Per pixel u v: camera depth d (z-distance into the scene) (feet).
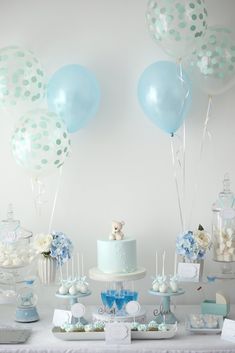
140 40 10.66
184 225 10.67
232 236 9.72
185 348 8.31
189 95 9.86
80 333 8.54
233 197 9.90
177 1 9.25
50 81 10.02
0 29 10.63
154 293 9.24
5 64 9.56
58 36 10.66
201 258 9.49
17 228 9.73
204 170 10.69
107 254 9.32
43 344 8.41
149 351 8.30
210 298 10.61
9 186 10.68
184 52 9.49
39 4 10.65
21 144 9.34
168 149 10.68
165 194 10.68
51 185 10.65
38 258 9.77
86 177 10.68
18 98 9.66
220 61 9.50
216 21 10.68
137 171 10.68
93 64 10.68
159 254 10.66
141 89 9.83
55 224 10.66
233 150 10.69
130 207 10.68
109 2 10.65
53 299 10.54
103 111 10.66
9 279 9.64
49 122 9.36
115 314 9.18
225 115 10.68
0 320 9.62
